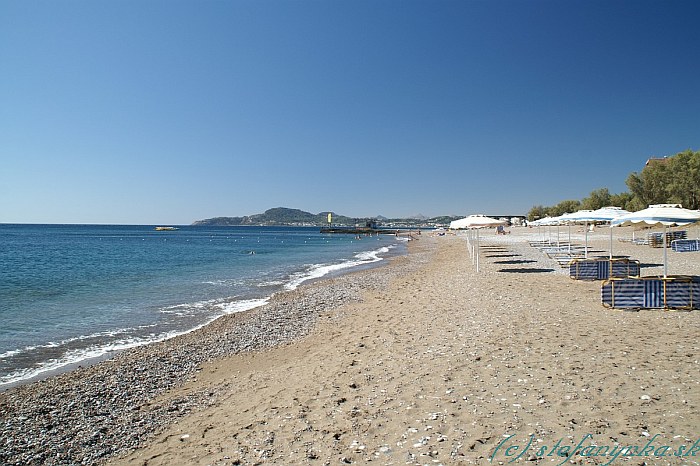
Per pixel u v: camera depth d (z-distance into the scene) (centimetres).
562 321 992
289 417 614
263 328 1271
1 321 1419
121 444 594
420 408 582
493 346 827
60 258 3894
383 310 1399
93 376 895
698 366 645
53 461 555
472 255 2919
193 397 763
